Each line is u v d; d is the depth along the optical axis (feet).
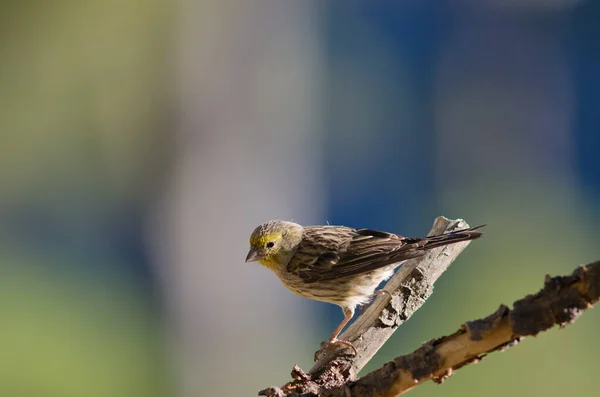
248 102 55.47
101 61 46.73
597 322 46.11
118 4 45.16
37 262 60.23
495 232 59.93
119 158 53.57
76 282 57.82
